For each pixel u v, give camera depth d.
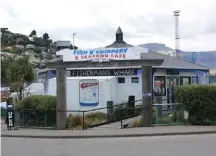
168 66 29.17
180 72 30.78
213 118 21.31
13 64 33.50
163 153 12.86
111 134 18.83
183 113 21.72
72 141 17.70
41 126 23.30
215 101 21.14
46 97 24.41
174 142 15.77
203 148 13.74
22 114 24.14
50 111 23.45
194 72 32.12
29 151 14.66
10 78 33.16
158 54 33.56
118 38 36.44
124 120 24.16
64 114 22.55
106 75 28.31
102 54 27.02
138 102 27.52
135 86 27.69
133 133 18.77
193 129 19.41
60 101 22.55
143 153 13.03
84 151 14.14
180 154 12.50
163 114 21.92
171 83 29.89
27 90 37.34
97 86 27.06
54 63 22.72
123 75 28.02
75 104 27.47
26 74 33.06
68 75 28.97
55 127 22.69
